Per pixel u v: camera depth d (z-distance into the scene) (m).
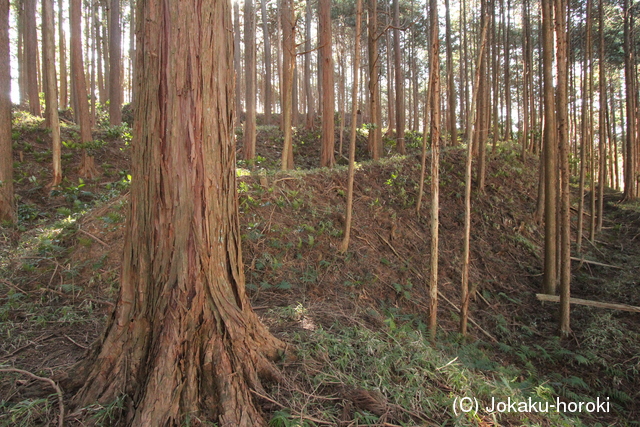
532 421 3.62
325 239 7.25
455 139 15.03
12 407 2.63
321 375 3.19
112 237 5.80
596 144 22.97
